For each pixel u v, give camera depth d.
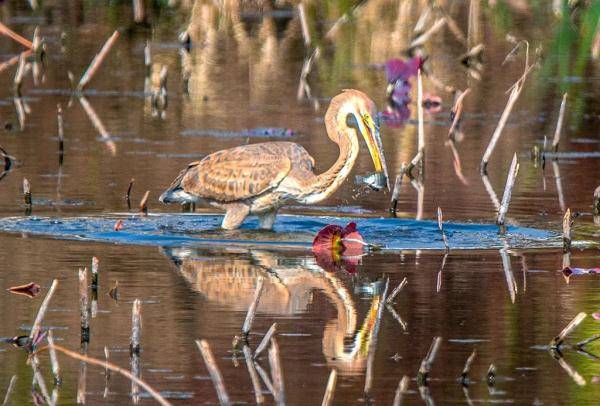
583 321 10.52
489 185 16.73
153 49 28.19
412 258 12.88
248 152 14.39
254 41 29.31
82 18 31.12
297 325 10.39
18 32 28.77
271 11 32.75
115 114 21.45
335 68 26.50
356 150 14.37
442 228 13.39
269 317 10.63
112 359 9.51
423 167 17.31
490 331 10.24
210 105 22.44
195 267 12.38
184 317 10.59
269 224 14.59
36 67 24.75
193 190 14.57
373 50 28.44
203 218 14.99
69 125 20.41
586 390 8.84
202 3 31.78
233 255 12.98
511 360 9.53
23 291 11.41
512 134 20.36
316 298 11.25
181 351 9.68
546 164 18.09
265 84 24.73
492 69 26.59
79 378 9.14
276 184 14.19
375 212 15.28
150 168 17.12
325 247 13.27
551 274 12.14
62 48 27.69
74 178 16.61
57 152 18.20
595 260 12.70
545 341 9.99
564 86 24.91
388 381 9.04
